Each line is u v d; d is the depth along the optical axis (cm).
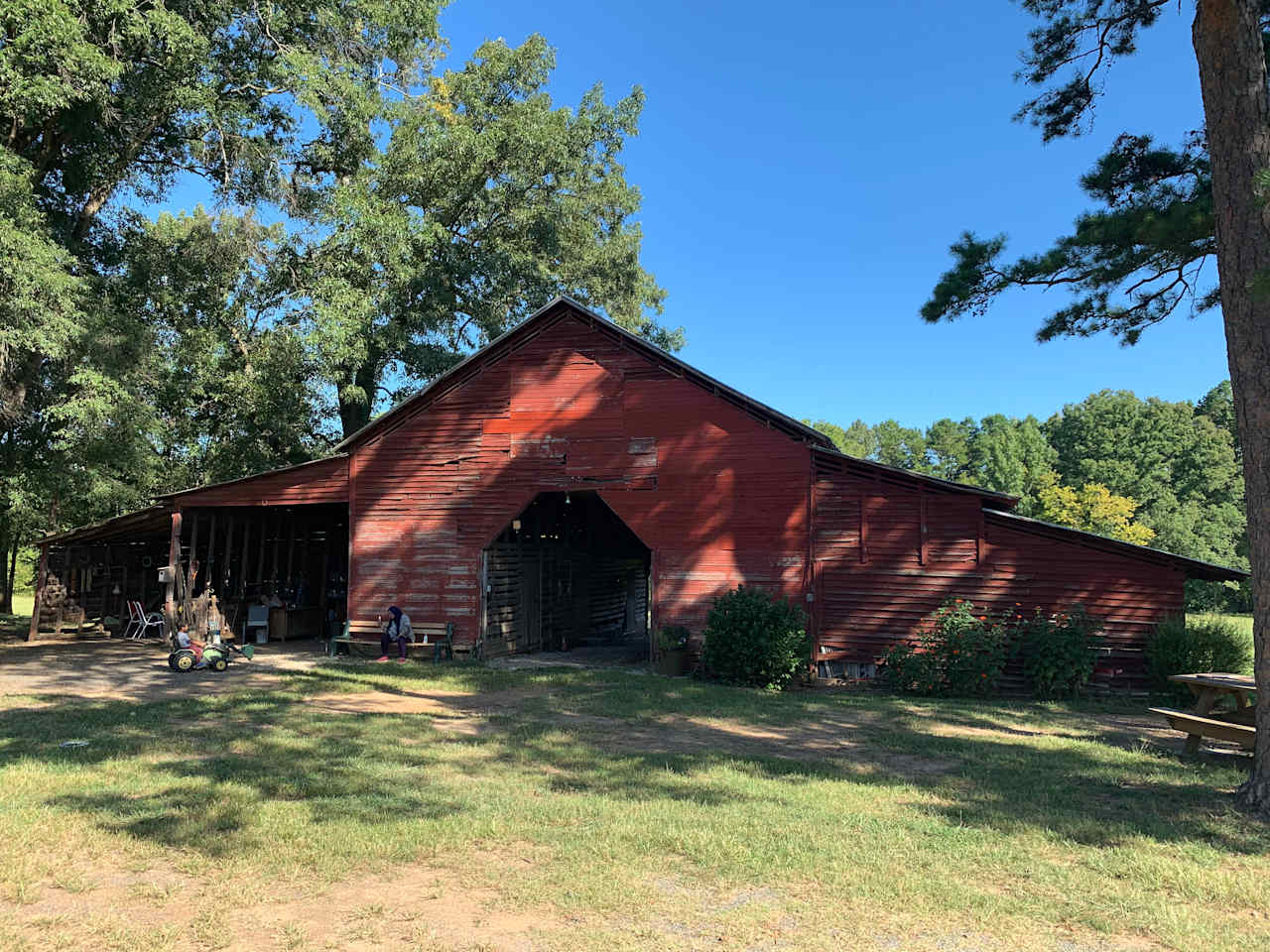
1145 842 580
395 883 504
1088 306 1214
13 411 1792
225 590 1989
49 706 1121
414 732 981
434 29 2412
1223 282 719
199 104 1888
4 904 468
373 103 2264
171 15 1642
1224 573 1294
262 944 421
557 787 730
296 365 2553
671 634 1498
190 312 2598
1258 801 661
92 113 1816
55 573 2181
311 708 1143
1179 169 1191
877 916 455
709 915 456
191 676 1441
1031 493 5856
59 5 1424
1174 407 5891
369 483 1738
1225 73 714
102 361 1886
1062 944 425
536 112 2684
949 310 1238
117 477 2189
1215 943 423
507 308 2864
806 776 782
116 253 2334
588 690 1334
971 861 540
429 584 1689
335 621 2025
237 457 2709
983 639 1319
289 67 1925
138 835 579
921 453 8275
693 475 1553
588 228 3111
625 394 1605
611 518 2355
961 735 1012
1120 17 1129
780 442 1513
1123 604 1340
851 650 1449
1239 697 922
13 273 1442
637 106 3088
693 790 721
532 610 1911
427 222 2591
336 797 684
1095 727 1074
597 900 472
